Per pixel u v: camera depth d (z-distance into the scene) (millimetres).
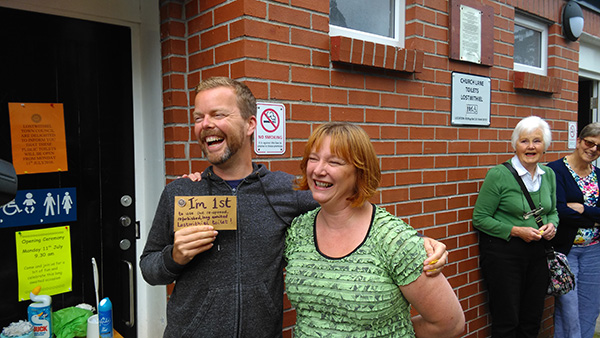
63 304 2113
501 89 3303
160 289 2271
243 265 1425
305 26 2133
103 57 2189
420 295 1271
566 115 3979
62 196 2092
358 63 2291
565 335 3193
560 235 3111
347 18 2512
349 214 1368
